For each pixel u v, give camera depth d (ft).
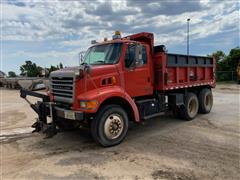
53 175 12.53
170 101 23.56
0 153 16.01
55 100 18.52
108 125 16.75
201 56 26.81
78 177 12.24
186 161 13.91
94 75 16.74
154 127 22.40
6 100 46.60
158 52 21.39
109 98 17.31
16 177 12.38
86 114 16.55
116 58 18.26
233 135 19.01
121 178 12.00
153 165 13.47
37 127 19.19
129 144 17.47
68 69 18.07
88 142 18.24
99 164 13.84
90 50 20.88
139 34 21.07
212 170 12.62
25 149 16.78
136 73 19.39
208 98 28.63
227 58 96.78
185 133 19.98
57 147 17.15
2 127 23.58
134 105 18.15
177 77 23.17
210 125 22.54
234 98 42.88
